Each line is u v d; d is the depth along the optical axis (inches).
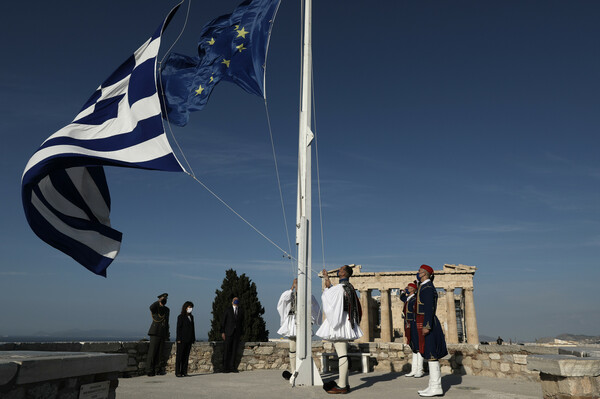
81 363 144.1
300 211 350.3
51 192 238.8
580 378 197.0
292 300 372.2
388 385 325.4
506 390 294.7
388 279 1662.2
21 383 117.8
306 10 387.2
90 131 256.5
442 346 276.7
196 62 395.5
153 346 403.9
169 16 282.8
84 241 245.3
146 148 251.4
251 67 368.5
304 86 372.8
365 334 1636.3
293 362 367.9
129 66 279.7
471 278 1596.9
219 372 450.0
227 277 828.0
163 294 420.2
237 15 387.9
